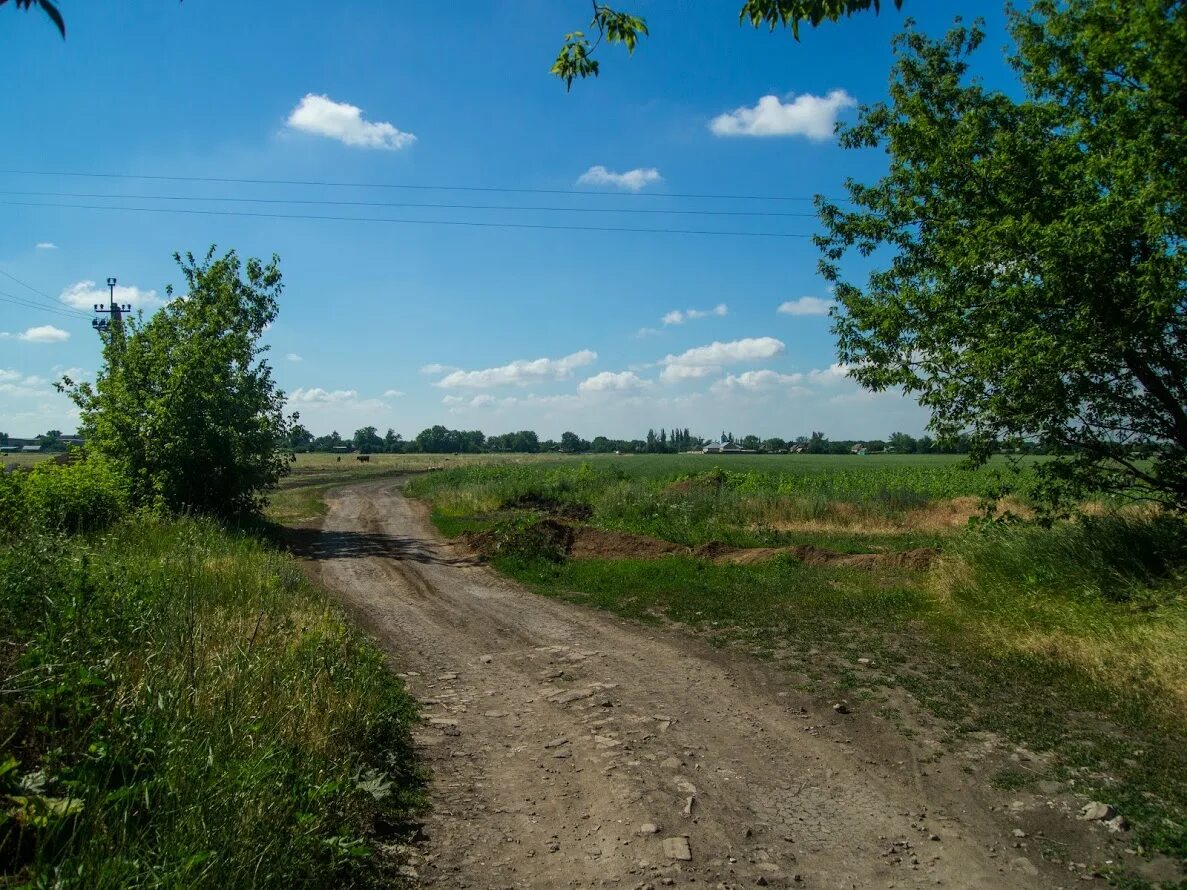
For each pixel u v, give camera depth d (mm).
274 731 4520
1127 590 7664
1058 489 8969
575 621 10234
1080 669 6441
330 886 3504
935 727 5656
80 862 2889
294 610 8781
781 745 5500
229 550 12703
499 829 4293
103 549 9930
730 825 4285
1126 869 3709
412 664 8156
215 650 5875
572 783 4922
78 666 4160
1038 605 8023
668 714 6254
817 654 7812
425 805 4602
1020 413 8320
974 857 3883
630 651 8469
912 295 9492
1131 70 6457
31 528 9266
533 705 6652
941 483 29000
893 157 10750
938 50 10812
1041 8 8867
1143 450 8484
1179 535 8047
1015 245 7898
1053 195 8164
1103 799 4395
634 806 4531
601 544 16625
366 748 5152
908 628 8562
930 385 9367
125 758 3535
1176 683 5762
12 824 3156
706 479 32312
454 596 12430
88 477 13594
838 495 24406
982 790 4617
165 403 18719
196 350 19375
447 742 5707
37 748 3754
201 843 3186
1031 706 5918
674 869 3811
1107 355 7652
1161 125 6504
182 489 19094
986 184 9070
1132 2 6094
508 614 10836
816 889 3625
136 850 3053
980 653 7324
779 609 9938
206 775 3652
